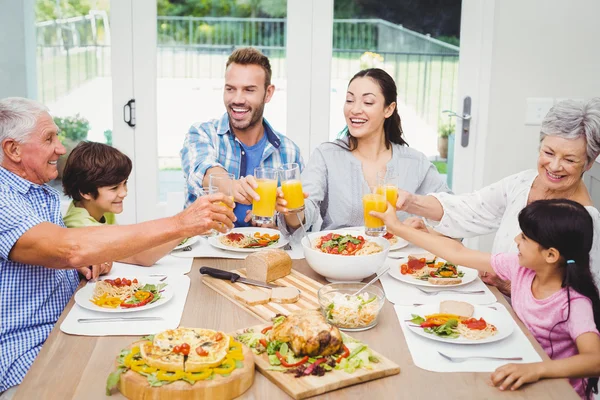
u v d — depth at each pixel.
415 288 1.88
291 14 3.65
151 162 3.77
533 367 1.37
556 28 3.55
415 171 2.64
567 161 1.88
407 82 3.74
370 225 2.04
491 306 1.74
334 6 3.65
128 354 1.35
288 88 3.72
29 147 1.83
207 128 2.76
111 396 1.28
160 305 1.72
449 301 1.68
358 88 2.49
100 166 2.22
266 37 3.68
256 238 2.28
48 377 1.35
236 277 1.87
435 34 3.68
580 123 1.83
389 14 3.67
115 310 1.65
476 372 1.39
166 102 3.73
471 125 3.72
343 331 1.58
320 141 3.78
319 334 1.36
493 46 3.60
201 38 3.67
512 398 1.30
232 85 2.61
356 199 2.57
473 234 2.30
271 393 1.29
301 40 3.67
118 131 3.73
